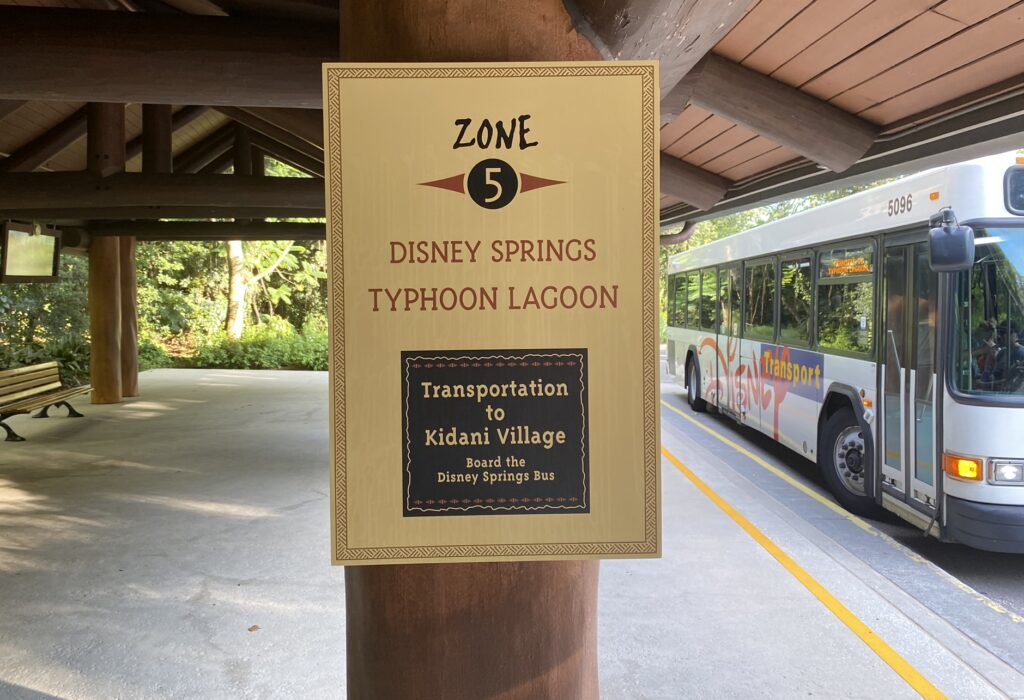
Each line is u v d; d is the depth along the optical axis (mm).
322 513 6188
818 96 5281
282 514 6160
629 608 4359
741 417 10289
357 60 1977
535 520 1823
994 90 4426
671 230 15602
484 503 1821
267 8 4859
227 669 3551
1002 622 4391
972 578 5195
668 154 8109
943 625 4191
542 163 1791
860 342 6633
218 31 4793
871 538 6023
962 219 5215
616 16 1836
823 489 7715
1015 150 5062
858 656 3779
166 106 10445
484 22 1856
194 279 27031
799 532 5895
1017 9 3607
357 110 1778
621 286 1810
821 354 7445
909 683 3510
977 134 4820
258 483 7250
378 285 1794
